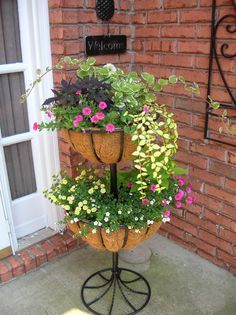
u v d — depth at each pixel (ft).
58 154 7.06
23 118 6.93
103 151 4.54
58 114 4.66
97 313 5.85
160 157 4.65
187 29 6.17
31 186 7.45
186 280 6.62
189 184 7.03
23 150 7.12
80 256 7.32
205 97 6.26
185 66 6.42
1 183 6.35
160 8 6.48
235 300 6.15
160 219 5.09
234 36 5.53
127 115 4.34
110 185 5.43
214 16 5.69
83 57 6.49
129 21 7.05
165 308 5.98
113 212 4.93
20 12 6.24
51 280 6.64
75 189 5.32
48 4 6.06
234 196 6.33
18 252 6.97
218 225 6.76
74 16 6.09
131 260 7.06
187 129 6.74
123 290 6.34
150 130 4.37
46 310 5.95
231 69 5.74
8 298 6.21
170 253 7.40
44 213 7.68
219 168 6.42
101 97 4.34
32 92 6.73
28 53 6.51
